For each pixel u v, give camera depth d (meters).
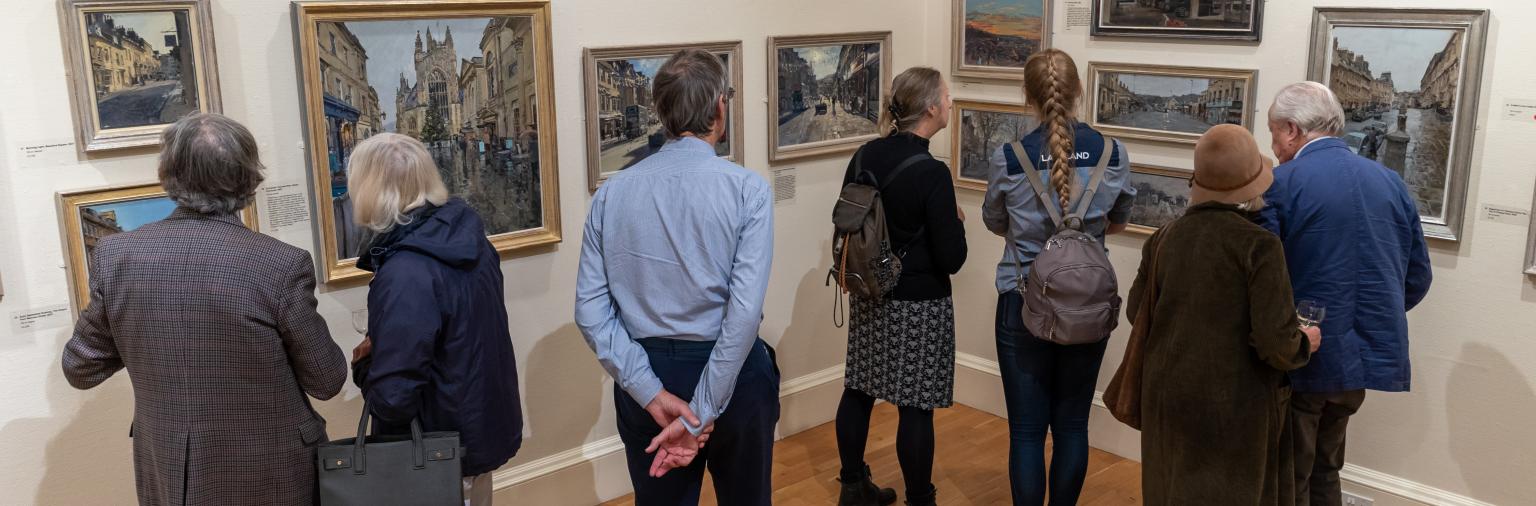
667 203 2.47
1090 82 4.11
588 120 3.56
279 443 2.43
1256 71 3.62
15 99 2.63
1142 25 3.90
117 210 2.81
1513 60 3.12
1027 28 4.22
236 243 2.33
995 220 3.27
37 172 2.69
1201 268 2.68
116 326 2.34
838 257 3.31
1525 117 3.12
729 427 2.64
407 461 2.47
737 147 3.98
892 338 3.38
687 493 2.76
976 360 4.75
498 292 2.71
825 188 4.39
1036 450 3.27
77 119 2.69
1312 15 3.47
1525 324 3.23
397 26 3.09
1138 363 2.95
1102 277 2.97
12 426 2.79
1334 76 3.45
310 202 3.09
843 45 4.27
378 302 2.43
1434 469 3.50
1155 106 3.94
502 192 3.40
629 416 2.67
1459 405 3.41
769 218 2.49
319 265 3.12
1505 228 3.21
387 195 2.46
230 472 2.38
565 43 3.48
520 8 3.29
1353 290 2.88
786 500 3.91
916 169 3.19
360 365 2.72
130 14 2.70
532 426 3.67
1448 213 3.29
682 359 2.55
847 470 3.67
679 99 2.47
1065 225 3.06
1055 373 3.26
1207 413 2.69
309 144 3.01
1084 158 3.08
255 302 2.31
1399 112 3.34
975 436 4.48
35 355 2.79
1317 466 3.14
